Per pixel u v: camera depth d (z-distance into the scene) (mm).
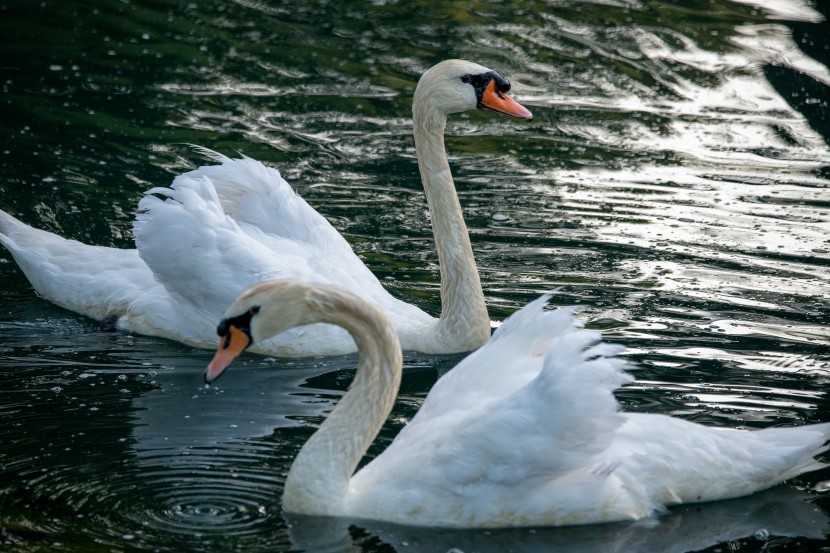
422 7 25750
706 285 14227
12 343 12688
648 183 17859
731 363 12055
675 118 20641
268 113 20031
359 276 13297
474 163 18594
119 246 14883
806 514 9312
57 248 13930
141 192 16516
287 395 11477
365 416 9219
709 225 16250
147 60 21828
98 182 16734
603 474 9094
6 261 15188
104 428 10555
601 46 23859
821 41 24344
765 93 21828
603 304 13617
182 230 12898
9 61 21125
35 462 9836
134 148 18062
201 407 11109
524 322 10047
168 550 8461
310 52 22938
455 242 12828
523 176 18062
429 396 9953
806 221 16469
